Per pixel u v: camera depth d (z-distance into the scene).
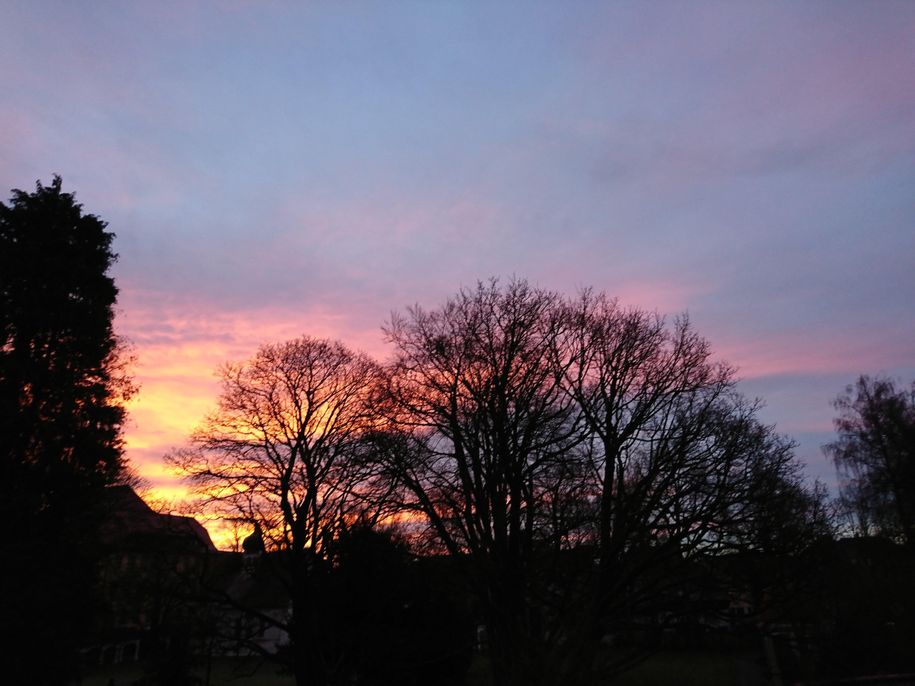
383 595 29.44
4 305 30.48
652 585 22.55
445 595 28.52
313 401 35.41
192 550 34.59
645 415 25.78
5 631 25.66
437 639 28.59
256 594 59.75
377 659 28.45
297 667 29.80
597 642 21.44
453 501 24.95
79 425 31.11
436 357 27.95
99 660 61.38
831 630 29.34
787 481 23.97
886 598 31.31
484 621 26.73
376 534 30.77
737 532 22.42
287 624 32.12
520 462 24.80
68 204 34.03
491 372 26.77
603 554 22.77
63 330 32.19
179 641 37.91
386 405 29.11
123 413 32.84
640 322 27.48
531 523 24.42
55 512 29.25
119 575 33.22
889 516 46.00
